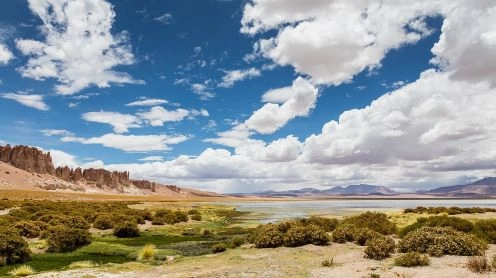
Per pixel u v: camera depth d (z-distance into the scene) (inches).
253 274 695.1
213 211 3437.5
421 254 772.6
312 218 1515.7
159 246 1208.2
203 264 833.5
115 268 804.6
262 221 2297.0
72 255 1010.7
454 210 2217.0
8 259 903.7
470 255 762.8
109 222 1609.3
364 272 657.0
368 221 1427.2
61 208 2448.3
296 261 821.2
